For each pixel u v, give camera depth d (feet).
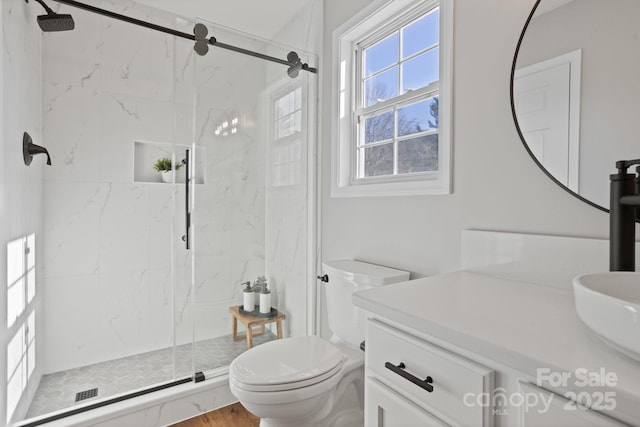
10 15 4.98
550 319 2.33
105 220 7.99
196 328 6.40
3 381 4.72
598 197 3.05
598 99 3.05
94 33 7.77
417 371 2.47
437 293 3.05
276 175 7.23
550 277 3.34
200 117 6.45
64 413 5.38
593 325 1.74
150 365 7.71
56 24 5.45
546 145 3.43
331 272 5.54
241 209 6.86
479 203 4.19
